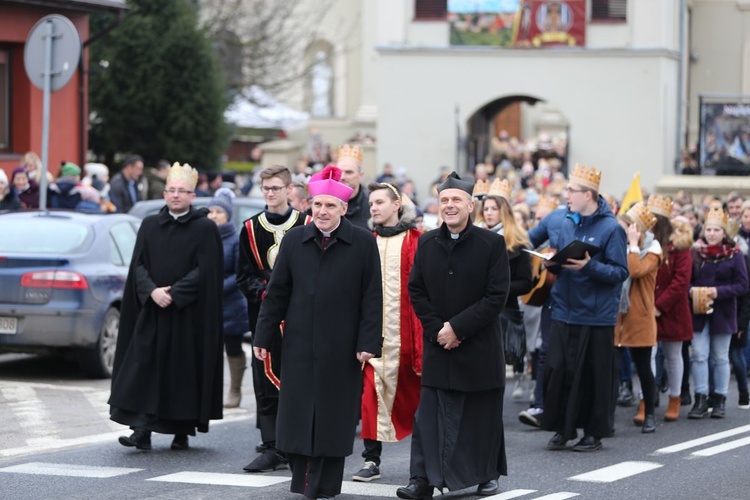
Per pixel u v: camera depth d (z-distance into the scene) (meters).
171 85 72.44
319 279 20.11
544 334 28.39
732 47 85.81
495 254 20.86
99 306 31.83
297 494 20.73
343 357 20.03
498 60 78.19
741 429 28.42
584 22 77.19
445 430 20.67
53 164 54.72
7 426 26.47
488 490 21.16
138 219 35.41
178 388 24.00
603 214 25.23
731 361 31.95
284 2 95.38
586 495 21.12
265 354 20.45
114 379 24.22
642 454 25.08
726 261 30.14
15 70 52.84
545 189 52.44
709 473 23.17
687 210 39.09
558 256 24.56
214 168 74.44
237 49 90.56
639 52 76.50
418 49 78.62
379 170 79.62
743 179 62.94
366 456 22.70
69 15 55.25
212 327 24.27
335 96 119.31
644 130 77.00
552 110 116.12
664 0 76.31
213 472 22.45
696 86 86.56
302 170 70.81
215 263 24.38
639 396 33.28
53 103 54.66
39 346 31.36
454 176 21.05
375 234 23.70
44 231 32.38
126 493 20.58
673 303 29.02
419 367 22.95
